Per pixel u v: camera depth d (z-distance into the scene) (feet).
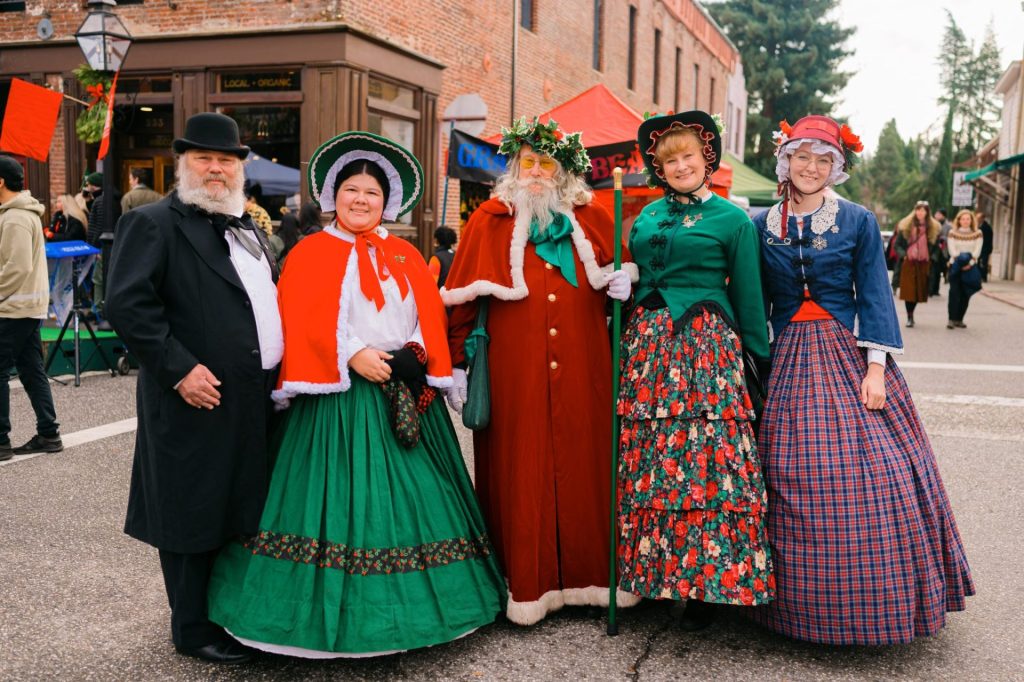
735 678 9.71
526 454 10.91
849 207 10.70
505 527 11.05
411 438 10.14
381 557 9.61
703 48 97.30
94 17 29.63
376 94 37.27
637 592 10.45
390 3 37.32
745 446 10.25
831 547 9.91
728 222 10.69
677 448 10.30
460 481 10.91
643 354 10.79
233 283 9.72
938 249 61.26
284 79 35.14
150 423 9.61
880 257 10.55
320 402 10.12
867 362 10.57
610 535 11.07
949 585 10.45
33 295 17.71
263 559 9.63
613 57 67.72
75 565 12.73
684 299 10.78
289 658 10.07
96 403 23.44
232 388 9.57
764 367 10.85
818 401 10.27
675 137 10.91
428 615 9.71
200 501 9.47
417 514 10.00
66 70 39.34
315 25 33.88
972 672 9.92
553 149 11.21
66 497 15.74
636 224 11.47
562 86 58.03
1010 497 16.44
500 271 11.21
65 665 9.80
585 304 11.28
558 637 10.71
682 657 10.22
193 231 9.71
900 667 10.02
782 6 158.20
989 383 28.22
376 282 10.41
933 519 10.27
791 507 10.09
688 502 10.08
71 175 39.91
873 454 10.06
